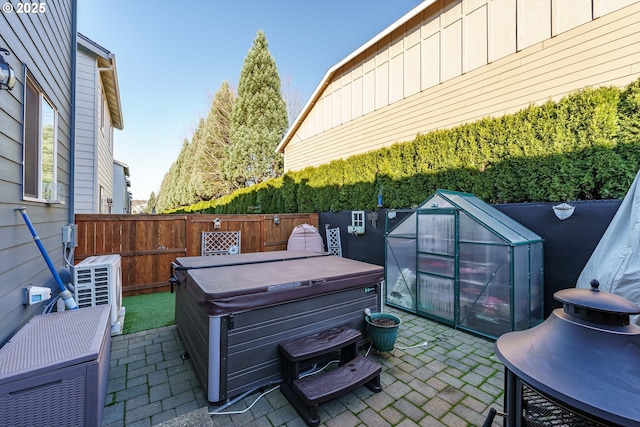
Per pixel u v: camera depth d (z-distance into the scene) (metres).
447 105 6.15
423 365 3.19
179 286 3.76
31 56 2.93
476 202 4.79
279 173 17.98
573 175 4.18
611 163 3.86
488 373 3.03
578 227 4.08
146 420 2.31
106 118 10.65
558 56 4.63
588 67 4.34
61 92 4.26
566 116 4.27
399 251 5.18
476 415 2.39
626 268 3.12
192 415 1.97
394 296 5.27
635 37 3.95
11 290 2.42
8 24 2.39
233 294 2.51
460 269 4.21
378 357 3.37
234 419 2.34
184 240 6.35
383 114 7.55
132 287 5.76
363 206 7.45
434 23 6.43
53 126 3.83
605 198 3.94
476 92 5.67
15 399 1.61
